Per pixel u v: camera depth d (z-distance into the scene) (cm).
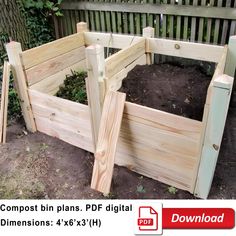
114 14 335
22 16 367
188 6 286
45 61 254
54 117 236
